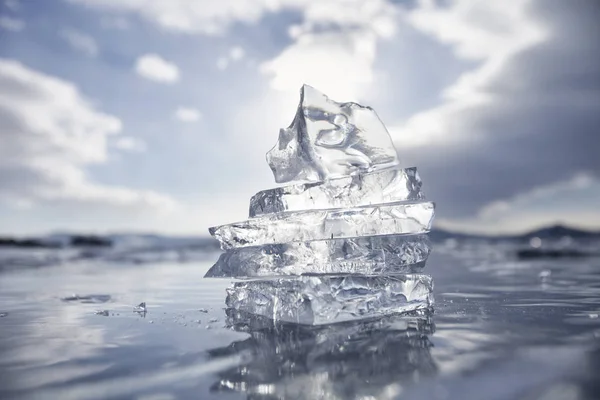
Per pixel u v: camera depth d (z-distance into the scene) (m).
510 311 2.49
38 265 7.79
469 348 1.68
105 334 2.07
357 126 2.60
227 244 2.79
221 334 2.03
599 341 1.77
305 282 2.24
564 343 1.74
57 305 3.05
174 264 8.01
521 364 1.47
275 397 1.24
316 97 2.65
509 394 1.21
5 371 1.51
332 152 2.56
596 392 1.20
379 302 2.40
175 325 2.27
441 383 1.31
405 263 2.56
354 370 1.45
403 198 2.51
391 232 2.48
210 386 1.34
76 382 1.39
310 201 2.57
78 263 8.34
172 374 1.46
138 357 1.66
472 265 6.45
